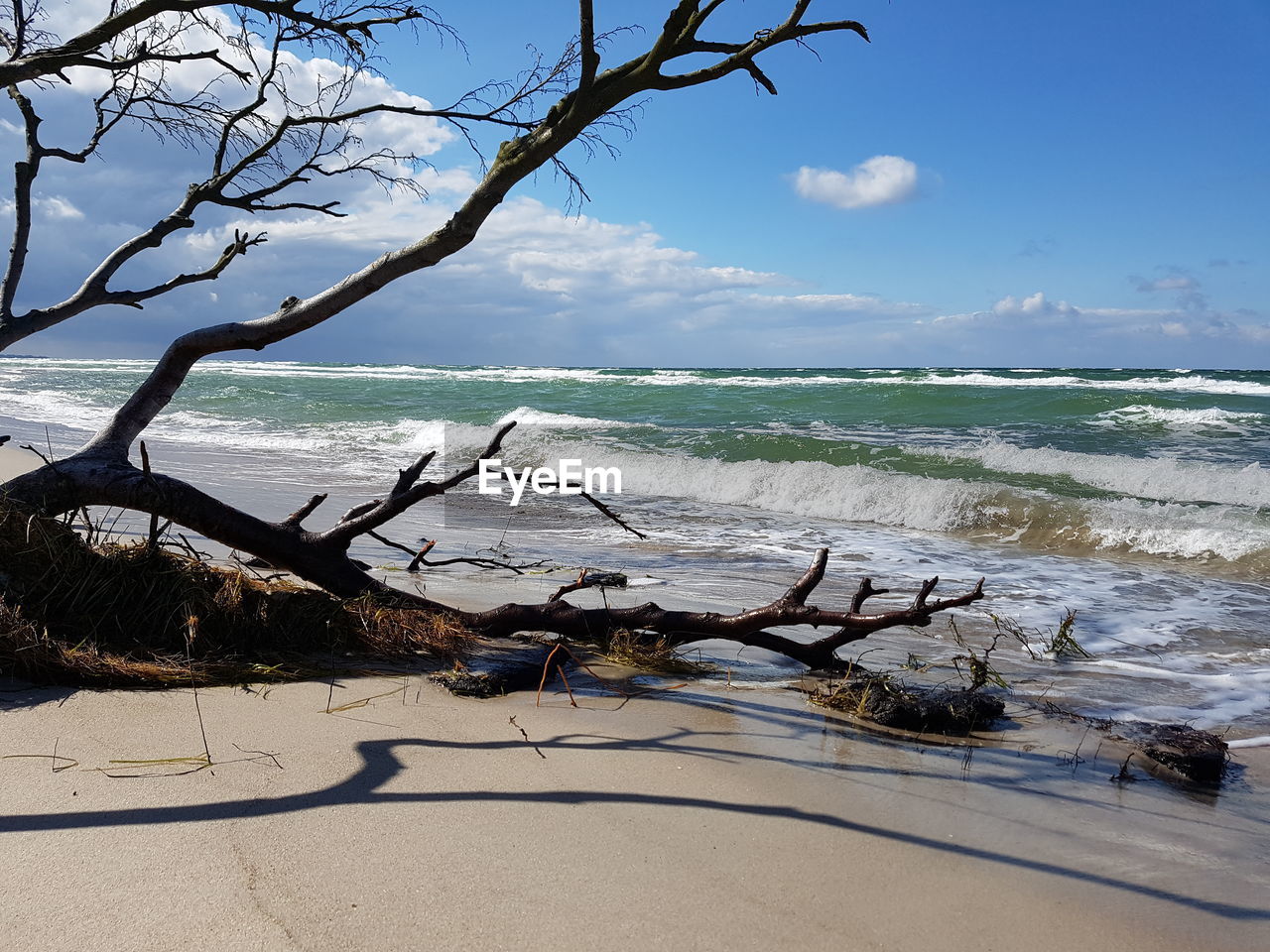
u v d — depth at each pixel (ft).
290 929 6.19
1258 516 29.04
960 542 27.58
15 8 14.02
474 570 21.65
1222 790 10.11
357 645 13.17
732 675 13.83
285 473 38.96
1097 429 59.11
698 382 120.26
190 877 6.78
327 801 8.21
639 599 18.90
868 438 54.60
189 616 12.04
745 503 35.50
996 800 9.35
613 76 11.96
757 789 9.17
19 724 9.57
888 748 10.81
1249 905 7.41
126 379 133.08
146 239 15.25
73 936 5.97
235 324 14.08
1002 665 15.23
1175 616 18.93
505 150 12.14
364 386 110.83
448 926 6.32
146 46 13.52
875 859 7.79
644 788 8.99
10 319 13.89
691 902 6.85
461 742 9.99
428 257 12.90
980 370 156.04
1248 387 102.47
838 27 11.67
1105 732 11.91
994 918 6.96
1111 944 6.72
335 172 15.99
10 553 11.62
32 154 14.66
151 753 9.06
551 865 7.29
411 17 13.50
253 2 12.41
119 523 23.03
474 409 75.61
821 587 20.89
